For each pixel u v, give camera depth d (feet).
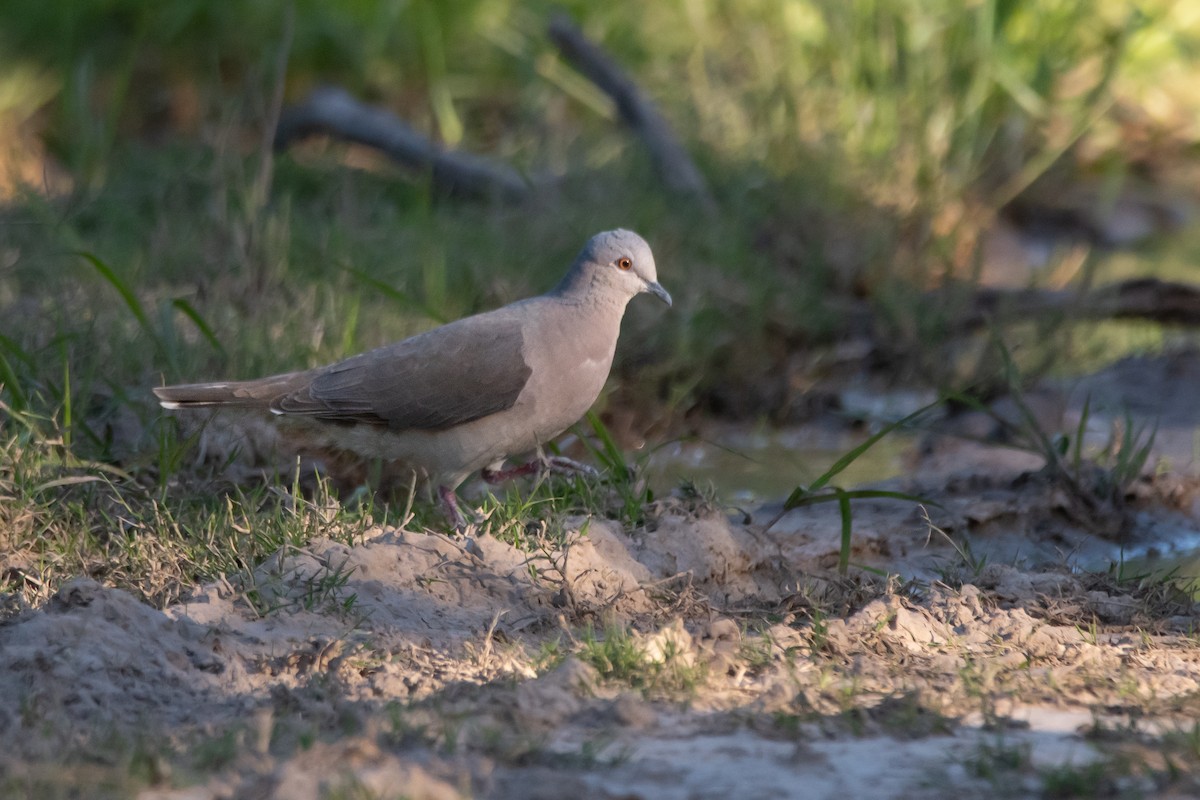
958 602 28.45
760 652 25.70
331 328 42.42
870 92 64.23
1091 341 53.11
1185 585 32.30
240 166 52.08
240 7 73.46
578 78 70.59
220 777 19.69
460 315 46.83
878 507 37.40
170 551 29.14
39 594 27.61
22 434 33.50
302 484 35.91
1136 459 37.88
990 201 66.95
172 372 37.76
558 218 54.34
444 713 21.83
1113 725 22.02
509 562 29.04
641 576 29.96
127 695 23.11
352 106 66.13
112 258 47.85
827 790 19.36
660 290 33.68
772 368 49.80
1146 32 73.67
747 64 68.80
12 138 65.67
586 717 22.16
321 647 24.99
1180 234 71.15
